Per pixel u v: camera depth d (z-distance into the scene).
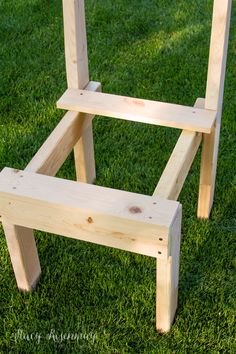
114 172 2.38
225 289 1.92
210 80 1.80
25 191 1.57
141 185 2.32
